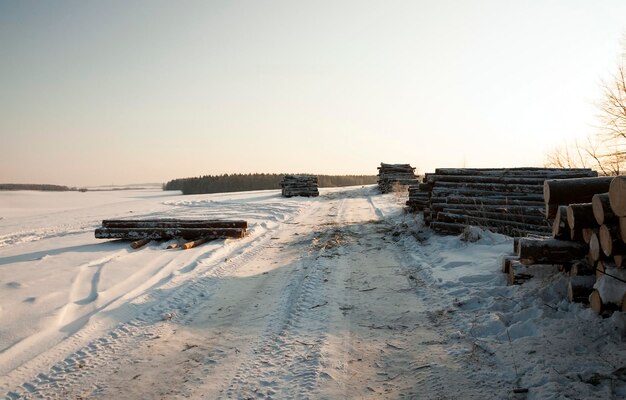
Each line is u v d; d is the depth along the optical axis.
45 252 10.86
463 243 9.59
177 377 4.10
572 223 5.14
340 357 4.37
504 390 3.57
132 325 5.52
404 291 6.70
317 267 8.48
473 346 4.44
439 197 11.92
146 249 10.85
